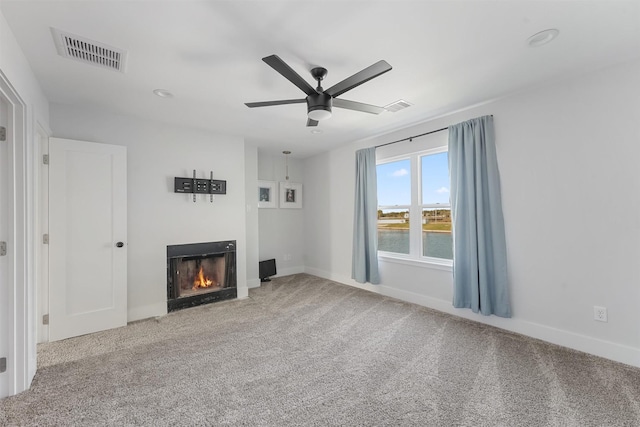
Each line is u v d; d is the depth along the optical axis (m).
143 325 3.14
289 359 2.38
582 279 2.47
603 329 2.36
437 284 3.58
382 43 1.96
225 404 1.82
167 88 2.61
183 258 3.73
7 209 1.89
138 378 2.10
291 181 5.77
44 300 2.72
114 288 3.07
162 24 1.74
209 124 3.65
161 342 2.71
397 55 2.12
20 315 1.92
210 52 2.05
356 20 1.72
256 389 1.97
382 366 2.26
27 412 1.74
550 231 2.64
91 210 2.96
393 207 4.25
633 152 2.22
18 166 1.92
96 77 2.38
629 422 1.63
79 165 2.90
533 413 1.71
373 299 4.03
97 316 2.96
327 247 5.31
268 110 3.17
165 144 3.58
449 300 3.46
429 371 2.18
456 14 1.67
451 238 3.48
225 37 1.88
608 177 2.33
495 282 2.95
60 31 1.79
